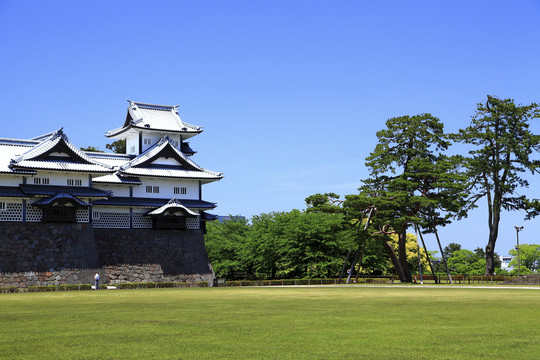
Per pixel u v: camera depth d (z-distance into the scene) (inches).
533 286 3100.4
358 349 831.1
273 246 4153.5
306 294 2265.0
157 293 2508.6
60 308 1593.3
